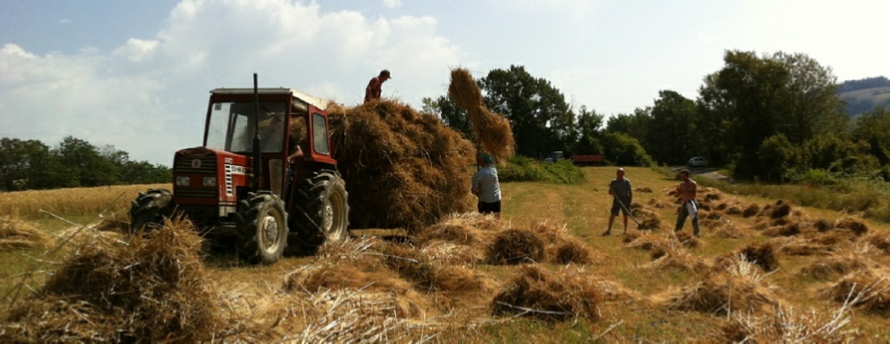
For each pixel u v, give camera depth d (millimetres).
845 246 9539
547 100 78312
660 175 58250
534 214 18328
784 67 58094
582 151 80312
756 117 59031
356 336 4047
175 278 3758
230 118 8656
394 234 11078
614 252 9797
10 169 42469
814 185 34562
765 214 16578
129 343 3492
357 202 10039
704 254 9984
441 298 5656
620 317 5219
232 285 4531
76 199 15945
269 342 3764
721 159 75375
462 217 9805
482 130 12094
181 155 7582
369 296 4898
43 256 4160
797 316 4477
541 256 8492
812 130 57688
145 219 7273
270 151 8500
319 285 5398
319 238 8555
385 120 10320
